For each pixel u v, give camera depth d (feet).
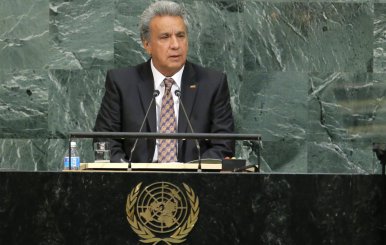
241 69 66.18
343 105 66.49
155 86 48.73
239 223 32.32
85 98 65.62
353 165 66.28
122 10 65.77
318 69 66.54
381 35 66.59
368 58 66.59
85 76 65.62
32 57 65.57
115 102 48.93
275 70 66.44
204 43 65.98
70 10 65.67
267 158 66.13
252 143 66.13
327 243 32.30
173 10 48.96
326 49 66.49
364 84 66.49
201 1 65.98
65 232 32.42
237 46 66.18
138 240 32.35
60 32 65.62
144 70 49.57
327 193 32.37
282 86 66.39
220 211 32.37
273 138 66.28
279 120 66.33
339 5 66.54
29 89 65.57
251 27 66.28
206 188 32.40
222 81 49.52
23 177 32.58
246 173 32.45
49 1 65.72
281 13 66.33
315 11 66.54
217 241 32.32
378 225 32.32
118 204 32.45
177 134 35.45
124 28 65.82
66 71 65.67
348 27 66.54
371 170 65.92
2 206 32.58
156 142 46.37
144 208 32.40
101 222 32.40
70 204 32.50
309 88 66.49
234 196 32.40
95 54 65.77
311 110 66.49
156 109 47.96
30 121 65.51
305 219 32.32
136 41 65.77
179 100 45.57
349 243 32.27
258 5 66.33
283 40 66.44
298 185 32.37
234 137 35.60
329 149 66.28
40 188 32.53
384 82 66.44
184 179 32.45
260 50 66.33
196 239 32.35
